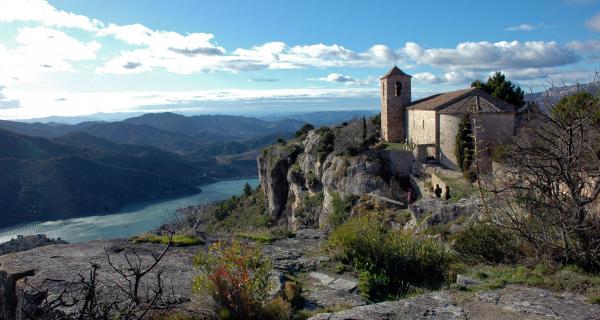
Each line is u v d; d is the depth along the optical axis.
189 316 7.13
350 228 11.74
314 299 8.83
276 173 60.91
